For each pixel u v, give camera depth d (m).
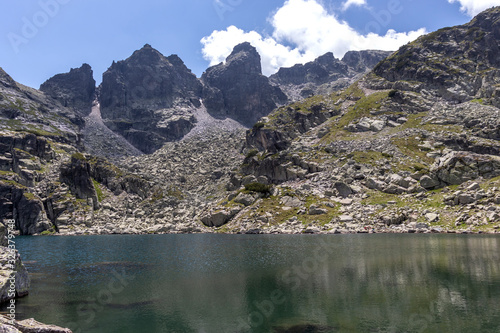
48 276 46.25
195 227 123.12
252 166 163.38
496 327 23.72
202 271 46.91
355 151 142.25
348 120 180.62
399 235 79.56
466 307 27.88
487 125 132.12
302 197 119.25
